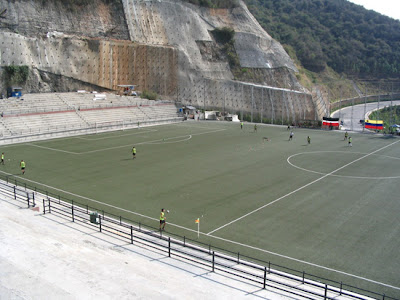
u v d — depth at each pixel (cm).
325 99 13325
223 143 6231
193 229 2725
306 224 2830
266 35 13875
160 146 5909
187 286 1852
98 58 9838
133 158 5025
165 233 2641
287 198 3428
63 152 5384
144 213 3031
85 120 7600
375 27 18562
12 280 1869
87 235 2470
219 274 2008
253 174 4253
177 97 10856
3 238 2325
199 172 4319
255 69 12375
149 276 1942
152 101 9419
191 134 7175
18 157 5016
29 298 1725
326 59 16775
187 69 11119
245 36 12794
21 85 8481
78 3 10069
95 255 2164
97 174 4200
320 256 2311
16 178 3984
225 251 2367
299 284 1947
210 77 11406
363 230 2717
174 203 3275
